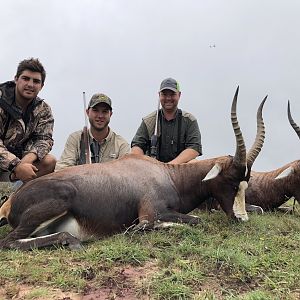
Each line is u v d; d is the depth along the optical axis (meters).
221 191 2.03
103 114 2.62
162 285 1.24
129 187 1.86
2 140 2.13
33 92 2.09
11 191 2.77
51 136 2.22
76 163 2.64
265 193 2.72
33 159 2.08
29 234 1.64
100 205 1.79
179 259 1.43
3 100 2.08
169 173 2.03
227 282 1.30
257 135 2.11
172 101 2.63
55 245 1.58
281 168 2.73
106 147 2.71
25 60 2.08
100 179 1.82
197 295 1.20
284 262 1.45
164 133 2.69
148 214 1.84
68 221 1.75
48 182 1.73
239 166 1.98
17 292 1.21
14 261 1.43
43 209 1.66
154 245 1.61
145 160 2.01
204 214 2.27
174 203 1.96
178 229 1.75
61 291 1.23
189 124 2.69
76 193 1.75
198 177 2.04
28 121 2.15
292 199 3.27
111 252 1.46
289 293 1.23
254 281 1.31
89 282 1.28
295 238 1.77
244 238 1.74
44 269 1.36
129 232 1.76
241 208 2.02
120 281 1.28
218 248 1.49
